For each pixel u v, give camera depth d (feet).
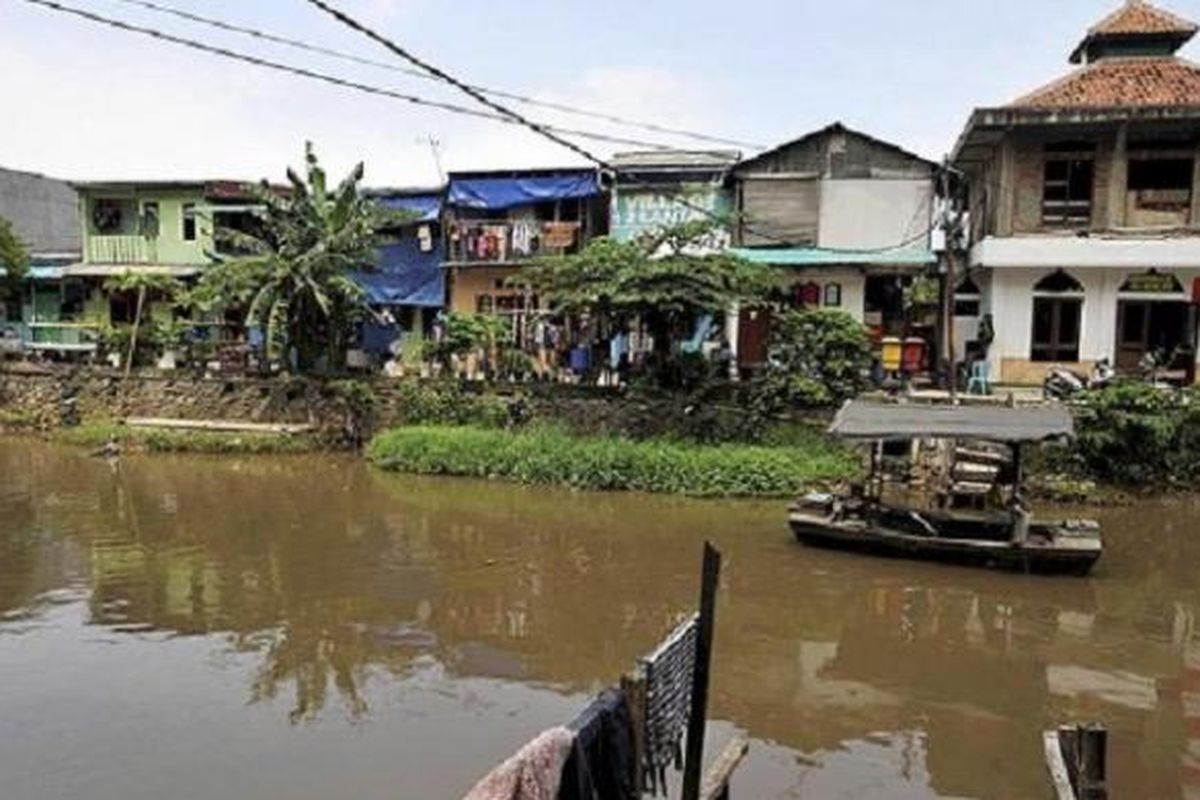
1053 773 21.56
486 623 45.44
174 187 114.52
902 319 94.63
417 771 30.91
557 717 35.12
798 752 32.60
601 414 85.92
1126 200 82.99
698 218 93.81
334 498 72.74
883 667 40.52
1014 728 34.73
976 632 44.75
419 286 110.93
